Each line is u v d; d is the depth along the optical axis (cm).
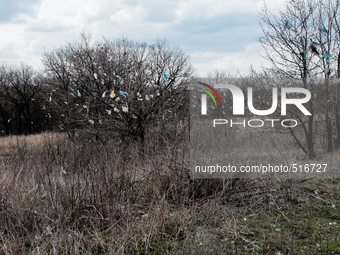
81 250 340
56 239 345
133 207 432
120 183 461
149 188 484
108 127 920
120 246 340
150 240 366
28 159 707
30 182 511
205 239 367
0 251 352
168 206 433
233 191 497
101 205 408
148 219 399
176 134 540
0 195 419
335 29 738
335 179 564
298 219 434
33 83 3684
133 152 603
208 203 452
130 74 1018
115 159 522
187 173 497
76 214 400
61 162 640
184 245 360
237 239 381
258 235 390
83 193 432
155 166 509
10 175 495
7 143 1448
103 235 382
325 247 356
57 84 1742
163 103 911
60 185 447
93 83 1113
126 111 832
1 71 3834
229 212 446
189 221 417
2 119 3912
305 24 756
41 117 3603
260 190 512
